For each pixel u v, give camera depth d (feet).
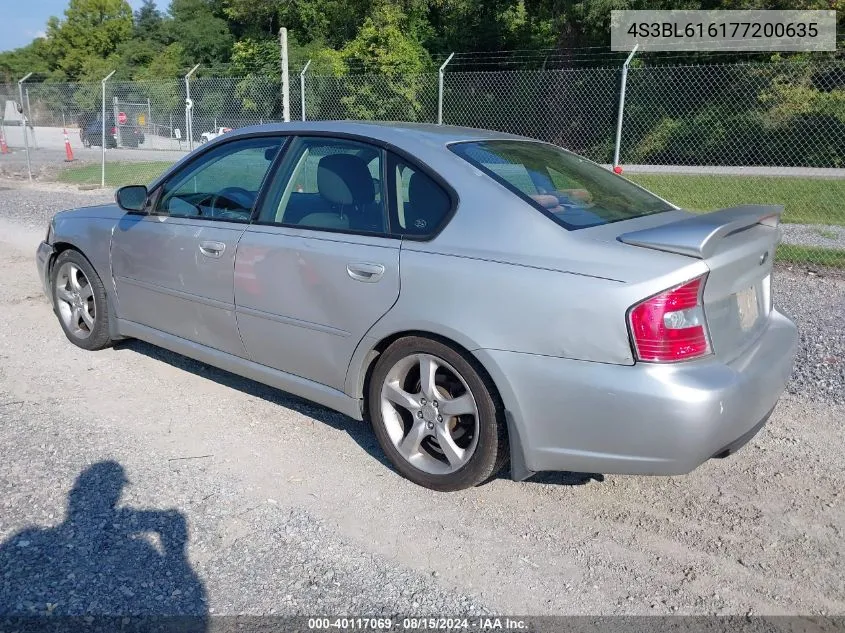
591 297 9.21
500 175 11.05
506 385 9.87
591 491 11.38
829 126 59.82
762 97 60.29
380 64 72.90
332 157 12.23
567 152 13.83
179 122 80.28
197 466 11.73
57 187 54.65
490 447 10.36
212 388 15.01
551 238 9.87
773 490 11.48
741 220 9.88
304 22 100.42
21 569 8.92
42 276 17.70
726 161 62.69
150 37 179.22
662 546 9.98
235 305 13.00
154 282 14.56
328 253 11.55
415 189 11.18
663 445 9.07
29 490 10.73
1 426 12.87
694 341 9.18
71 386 14.87
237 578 9.00
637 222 10.85
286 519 10.32
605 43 79.25
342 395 11.89
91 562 9.12
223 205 13.52
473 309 10.02
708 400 8.91
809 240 32.96
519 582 9.15
